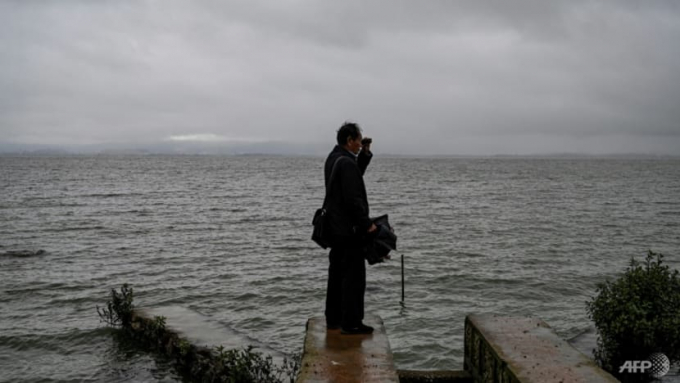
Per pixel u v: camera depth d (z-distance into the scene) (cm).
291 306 1511
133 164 19662
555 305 1505
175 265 2061
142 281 1805
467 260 2119
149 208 4288
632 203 4909
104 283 1778
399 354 1137
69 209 4162
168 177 10112
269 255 2256
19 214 3791
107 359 1095
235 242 2594
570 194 6066
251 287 1714
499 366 527
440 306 1491
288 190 6688
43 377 1025
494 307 1482
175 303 1546
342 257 601
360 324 603
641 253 2331
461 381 648
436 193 6134
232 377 841
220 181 8875
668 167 19900
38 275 1889
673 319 771
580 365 510
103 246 2492
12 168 14012
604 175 12150
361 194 564
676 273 837
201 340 1037
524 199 5322
